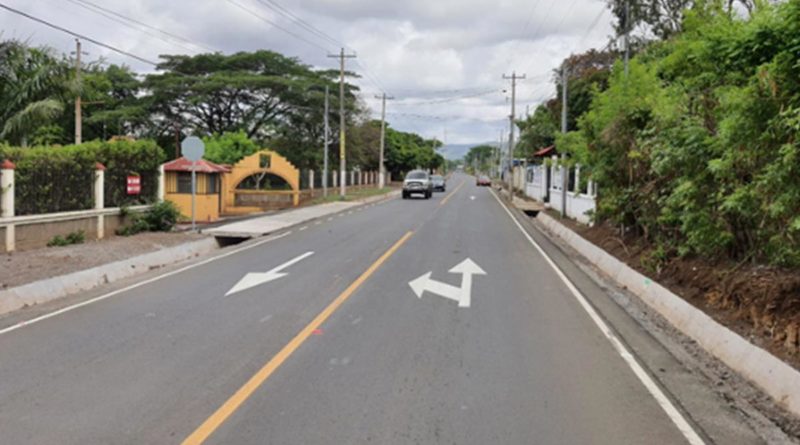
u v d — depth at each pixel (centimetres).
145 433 489
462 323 856
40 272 1148
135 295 1041
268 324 838
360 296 1029
